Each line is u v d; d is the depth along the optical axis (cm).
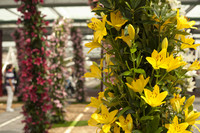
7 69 654
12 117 563
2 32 1132
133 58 86
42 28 361
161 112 86
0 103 829
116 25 87
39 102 359
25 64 353
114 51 95
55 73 490
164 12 85
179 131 80
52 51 500
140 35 94
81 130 426
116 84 95
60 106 471
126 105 91
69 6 635
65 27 526
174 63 79
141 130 85
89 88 1433
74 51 869
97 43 95
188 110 94
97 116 86
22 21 354
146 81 80
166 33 91
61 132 410
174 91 96
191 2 398
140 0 84
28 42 349
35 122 358
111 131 94
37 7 357
